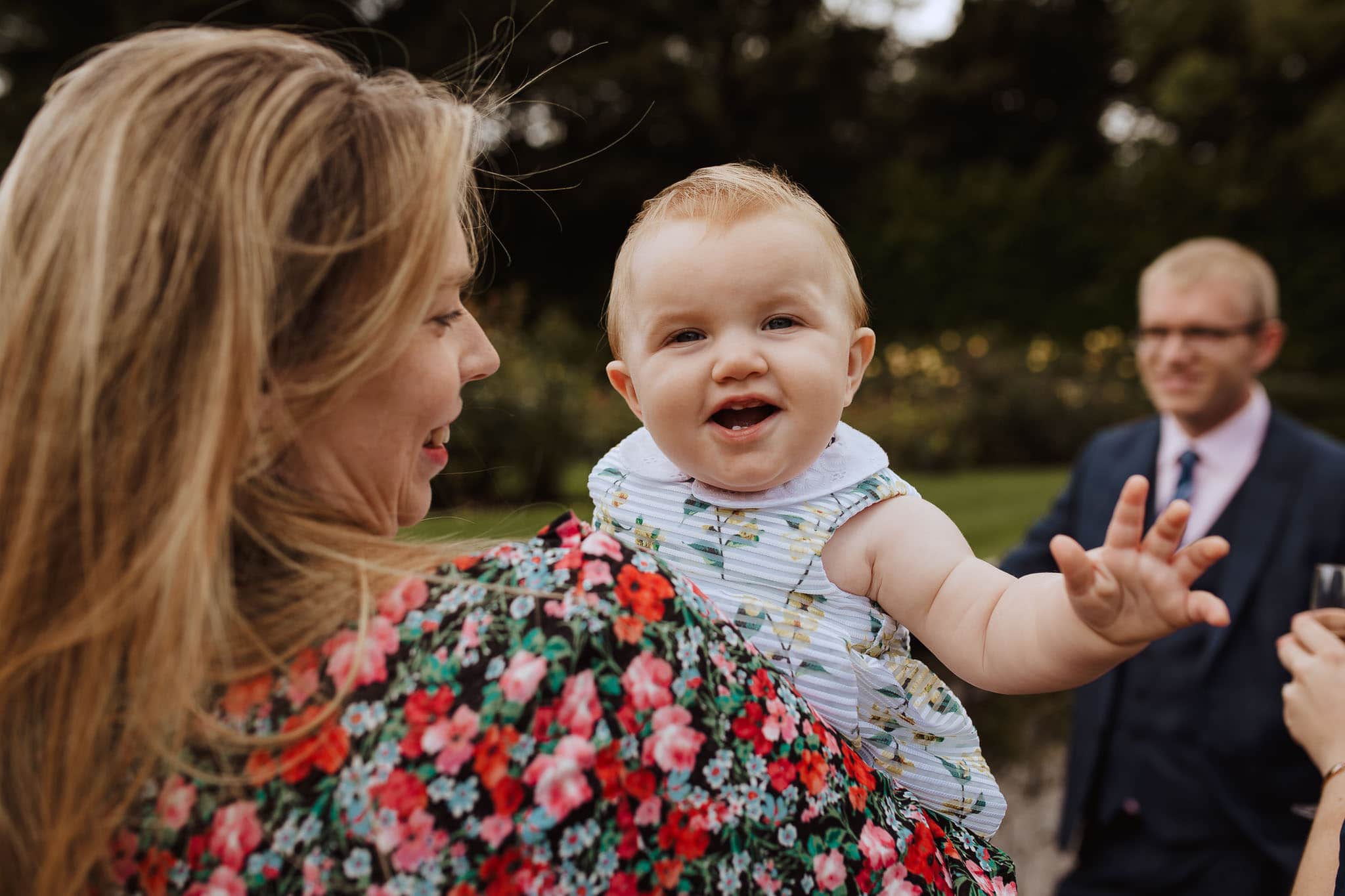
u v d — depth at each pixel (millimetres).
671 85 18375
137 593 779
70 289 791
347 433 922
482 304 7699
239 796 802
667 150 19703
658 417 1180
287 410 849
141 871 818
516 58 16156
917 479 10562
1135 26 22344
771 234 1158
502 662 801
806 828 893
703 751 839
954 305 20125
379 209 858
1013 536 7324
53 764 825
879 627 1154
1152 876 2443
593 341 11039
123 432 789
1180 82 20922
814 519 1158
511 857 767
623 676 817
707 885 823
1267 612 2393
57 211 811
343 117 877
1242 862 2348
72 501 798
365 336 853
